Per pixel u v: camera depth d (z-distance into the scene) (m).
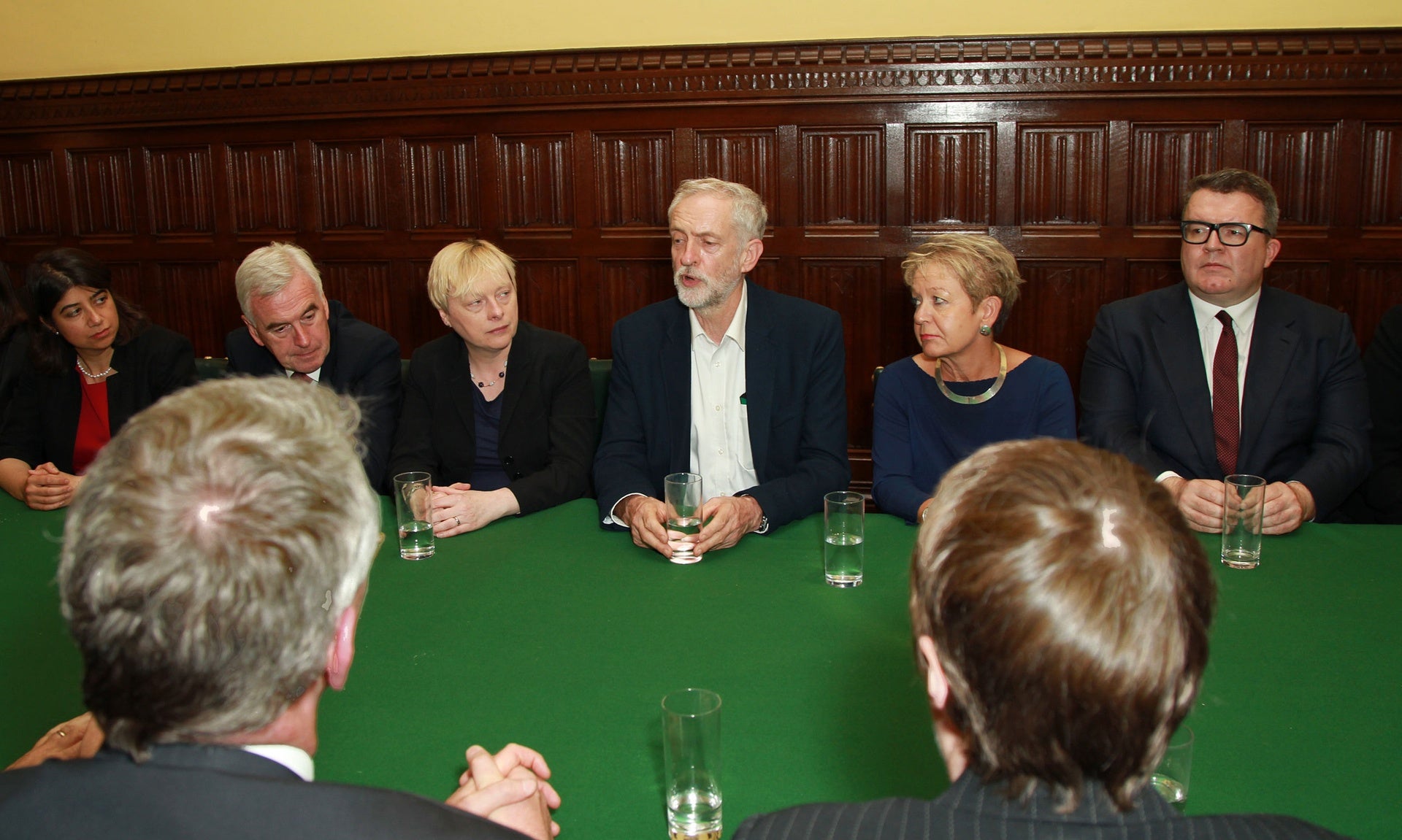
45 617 1.60
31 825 0.66
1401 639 1.46
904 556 1.85
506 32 4.29
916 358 2.47
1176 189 4.02
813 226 4.25
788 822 0.71
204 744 0.71
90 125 4.66
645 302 4.41
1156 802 0.67
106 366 2.75
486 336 2.46
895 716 1.26
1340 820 1.04
